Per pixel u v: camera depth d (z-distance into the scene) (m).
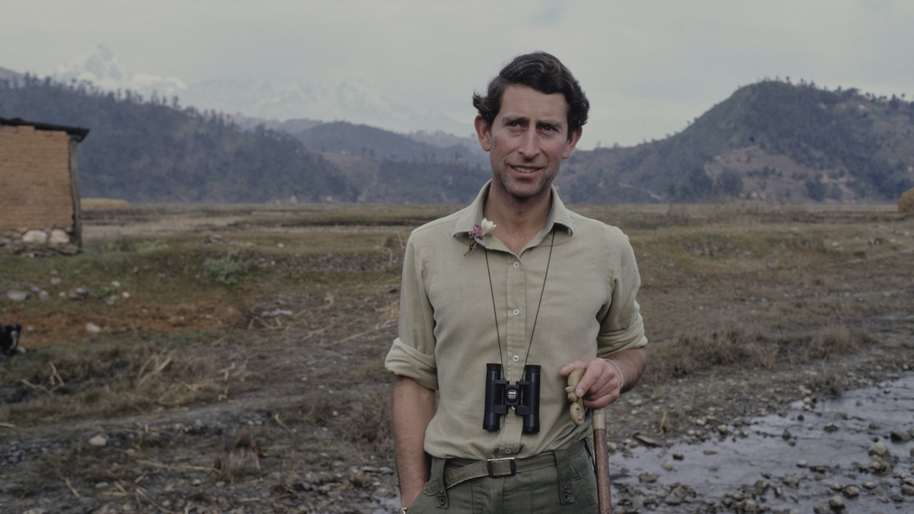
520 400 1.85
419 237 2.03
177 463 5.69
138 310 12.41
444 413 1.96
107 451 5.81
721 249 21.17
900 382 7.91
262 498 5.10
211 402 7.51
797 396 7.42
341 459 5.94
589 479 1.94
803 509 4.68
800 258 21.73
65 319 11.45
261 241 19.45
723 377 8.24
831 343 9.48
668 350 9.26
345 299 14.16
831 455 5.69
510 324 1.89
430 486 1.93
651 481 5.32
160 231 28.30
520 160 1.87
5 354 9.09
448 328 1.92
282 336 11.48
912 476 5.14
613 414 7.02
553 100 1.88
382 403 7.02
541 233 1.93
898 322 11.59
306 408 7.21
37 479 5.21
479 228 1.91
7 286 12.34
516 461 1.85
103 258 14.50
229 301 13.51
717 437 6.27
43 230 16.19
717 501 4.90
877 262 21.06
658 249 19.81
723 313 13.01
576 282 1.91
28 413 6.77
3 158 15.86
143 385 7.90
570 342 1.89
